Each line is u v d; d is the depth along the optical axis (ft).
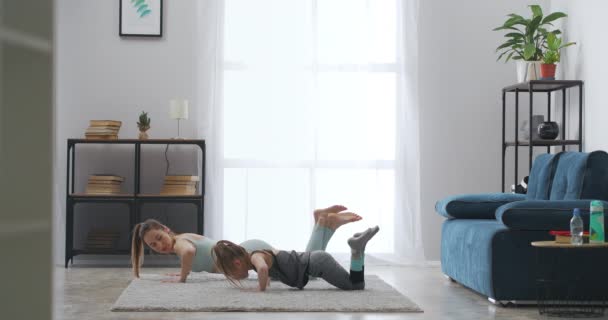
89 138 20.99
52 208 5.52
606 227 13.84
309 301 14.44
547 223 14.15
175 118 21.36
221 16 21.93
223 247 15.76
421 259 22.03
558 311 13.99
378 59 22.27
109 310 13.80
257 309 13.67
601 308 14.39
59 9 21.95
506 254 14.42
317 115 22.18
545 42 21.01
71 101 21.94
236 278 15.83
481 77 22.50
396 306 14.02
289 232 22.12
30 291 5.46
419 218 22.07
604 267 14.32
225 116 22.12
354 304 14.19
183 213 22.17
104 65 21.99
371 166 22.18
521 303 14.69
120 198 20.85
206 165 21.90
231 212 22.08
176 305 13.91
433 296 15.98
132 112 22.04
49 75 5.48
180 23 22.11
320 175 22.18
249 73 22.11
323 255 15.93
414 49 22.11
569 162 15.71
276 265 15.88
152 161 22.13
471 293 16.43
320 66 22.24
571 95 20.56
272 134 22.15
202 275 18.45
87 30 21.98
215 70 21.90
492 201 17.90
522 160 22.44
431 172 22.48
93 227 21.99
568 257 14.32
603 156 15.08
